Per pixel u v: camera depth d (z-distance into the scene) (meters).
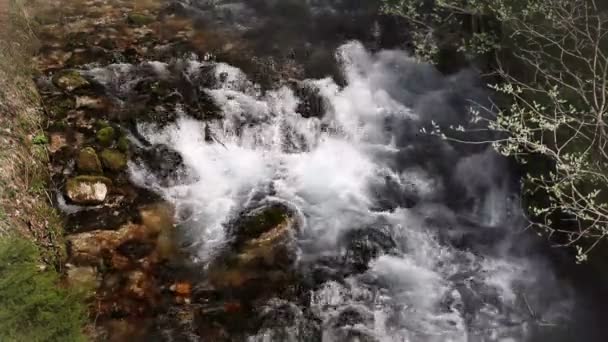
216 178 8.58
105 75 9.66
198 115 9.11
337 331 6.75
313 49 11.02
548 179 7.80
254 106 9.48
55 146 8.18
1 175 7.02
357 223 8.10
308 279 7.25
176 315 6.67
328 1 12.79
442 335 6.82
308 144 9.41
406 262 7.66
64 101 8.91
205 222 7.83
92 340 6.22
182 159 8.64
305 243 7.73
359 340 6.70
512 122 7.21
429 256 7.77
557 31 8.48
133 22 11.36
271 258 7.45
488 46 9.81
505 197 8.42
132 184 8.16
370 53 11.05
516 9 9.28
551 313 7.09
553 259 7.61
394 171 9.02
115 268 7.04
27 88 8.68
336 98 9.88
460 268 7.63
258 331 6.61
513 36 9.12
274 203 8.21
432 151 9.32
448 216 8.34
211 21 11.80
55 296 5.91
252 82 9.91
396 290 7.26
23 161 7.48
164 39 10.95
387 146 9.44
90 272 6.91
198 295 6.91
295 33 11.56
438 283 7.41
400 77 10.54
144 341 6.38
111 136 8.45
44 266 6.57
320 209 8.27
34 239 6.77
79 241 7.23
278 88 9.81
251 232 7.70
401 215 8.31
